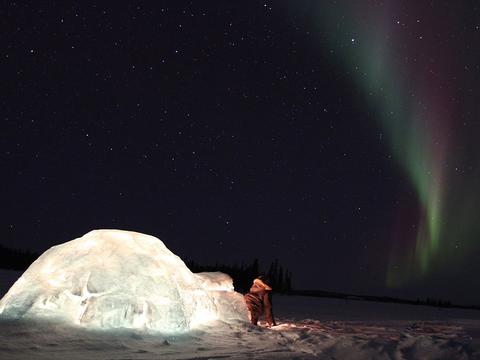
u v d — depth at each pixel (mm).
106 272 7543
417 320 14430
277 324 9938
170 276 8039
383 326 11094
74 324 6891
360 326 10812
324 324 10805
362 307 22000
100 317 6980
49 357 5406
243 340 7211
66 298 7309
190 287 8406
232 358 5883
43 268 7922
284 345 6973
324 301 25953
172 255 8875
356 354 6246
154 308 7363
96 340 6340
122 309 7121
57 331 6539
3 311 7188
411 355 6168
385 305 26547
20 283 7840
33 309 7145
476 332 10078
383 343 6586
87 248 8102
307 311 16172
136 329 7020
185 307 7867
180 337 7059
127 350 6023
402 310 21578
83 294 7277
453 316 18328
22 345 5816
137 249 8234
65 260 7918
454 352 6203
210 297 8867
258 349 6578
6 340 5949
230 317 8742
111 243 8180
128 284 7473
